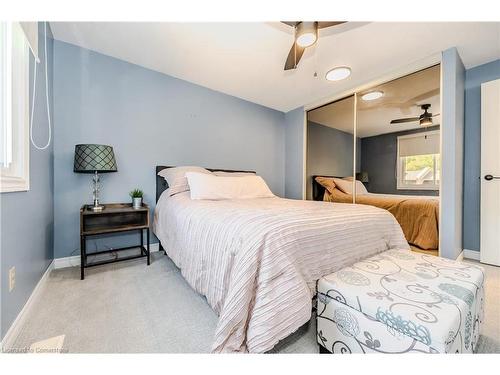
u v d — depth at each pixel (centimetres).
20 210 128
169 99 276
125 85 246
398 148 267
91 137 227
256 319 94
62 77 213
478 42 207
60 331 120
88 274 195
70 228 216
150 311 140
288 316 96
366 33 195
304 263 112
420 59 235
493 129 231
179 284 178
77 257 218
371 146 294
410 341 79
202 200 203
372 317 89
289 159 398
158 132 268
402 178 265
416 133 253
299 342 117
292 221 117
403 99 261
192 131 295
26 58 139
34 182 154
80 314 136
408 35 198
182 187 236
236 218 125
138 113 254
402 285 101
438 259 133
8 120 118
